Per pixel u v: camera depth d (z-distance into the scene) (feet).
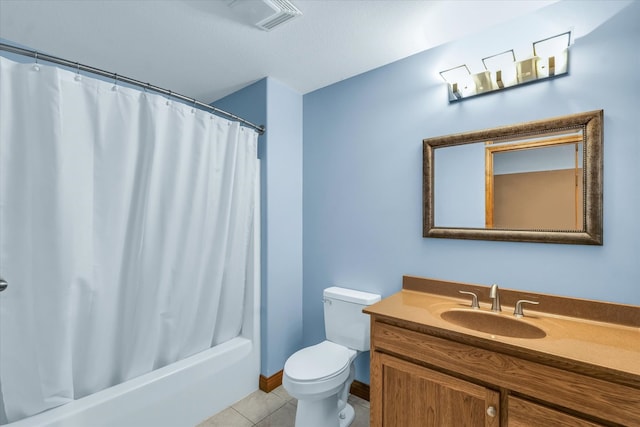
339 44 5.57
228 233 6.39
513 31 4.82
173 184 5.24
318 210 7.39
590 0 4.20
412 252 5.87
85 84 4.33
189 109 5.55
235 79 6.98
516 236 4.70
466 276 5.25
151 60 6.15
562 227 4.37
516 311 4.42
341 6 4.56
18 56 5.60
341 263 6.94
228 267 6.46
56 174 3.95
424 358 4.03
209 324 6.09
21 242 3.85
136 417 4.80
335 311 6.36
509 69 4.74
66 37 5.34
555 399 3.14
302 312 7.72
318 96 7.41
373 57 6.00
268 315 6.88
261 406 6.27
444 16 4.80
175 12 4.69
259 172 6.98
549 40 4.24
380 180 6.31
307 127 7.64
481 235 5.03
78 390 4.51
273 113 7.00
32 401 3.96
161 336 5.38
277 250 7.09
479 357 3.61
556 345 3.32
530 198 4.63
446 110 5.47
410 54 5.89
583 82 4.23
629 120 3.94
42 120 3.91
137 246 4.94
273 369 6.97
